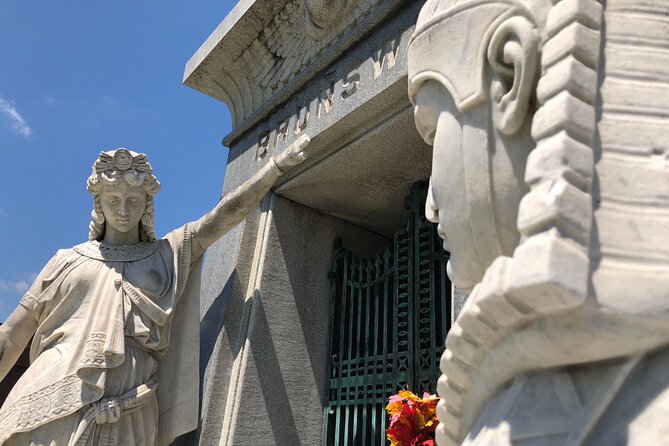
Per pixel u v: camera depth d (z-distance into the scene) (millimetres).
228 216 4273
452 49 1375
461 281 1435
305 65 4742
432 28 1445
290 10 4816
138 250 4176
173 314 4195
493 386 1224
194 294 4332
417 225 4281
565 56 1101
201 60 5535
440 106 1428
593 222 998
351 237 5188
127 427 3596
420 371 3859
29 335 4105
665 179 1029
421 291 4086
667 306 940
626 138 1063
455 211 1369
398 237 4469
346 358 4543
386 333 4266
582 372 1033
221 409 4277
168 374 4051
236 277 4660
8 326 3992
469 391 1317
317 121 4367
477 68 1291
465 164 1318
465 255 1380
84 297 3906
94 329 3676
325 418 4441
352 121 4062
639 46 1136
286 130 4785
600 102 1090
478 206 1294
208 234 4320
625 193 1026
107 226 4258
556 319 992
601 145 1061
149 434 3744
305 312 4695
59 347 3742
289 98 4883
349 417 4270
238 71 5492
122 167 4152
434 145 1456
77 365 3590
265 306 4512
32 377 3654
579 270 946
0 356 3961
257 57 5285
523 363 1107
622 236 994
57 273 4039
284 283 4672
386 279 4461
